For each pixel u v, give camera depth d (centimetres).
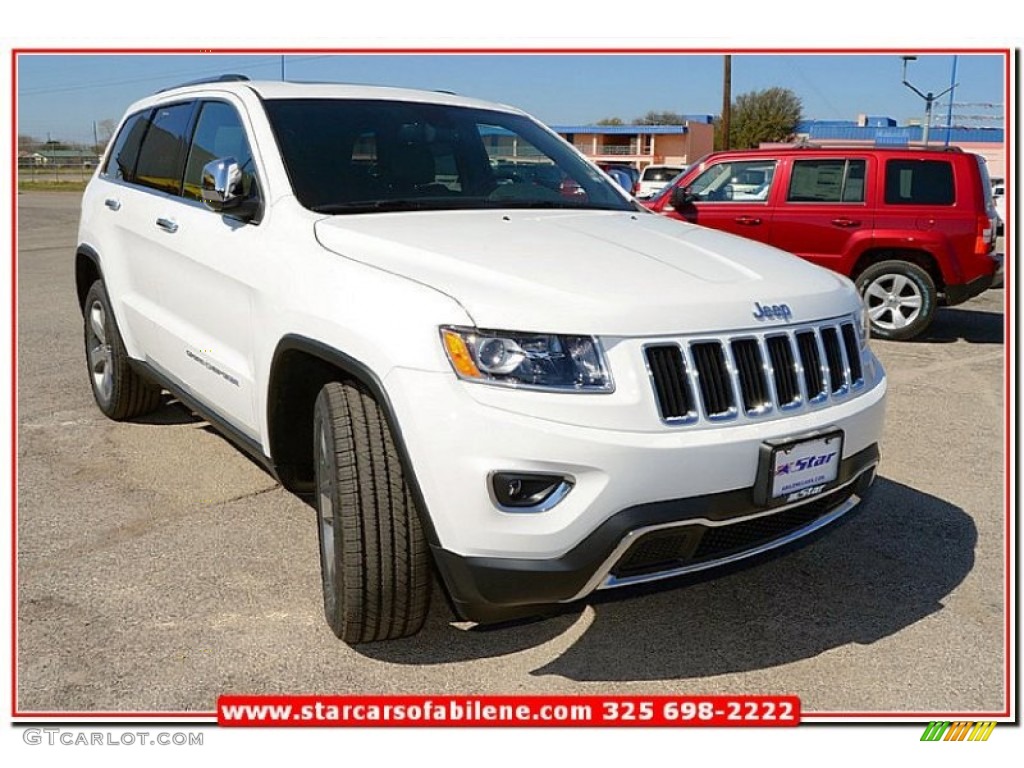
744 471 279
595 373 268
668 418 273
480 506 264
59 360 739
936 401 662
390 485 286
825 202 935
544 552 267
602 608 348
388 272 298
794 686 302
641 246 335
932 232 895
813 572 378
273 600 347
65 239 1869
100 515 421
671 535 274
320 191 366
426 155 406
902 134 3756
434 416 266
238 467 485
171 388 462
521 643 325
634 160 6062
